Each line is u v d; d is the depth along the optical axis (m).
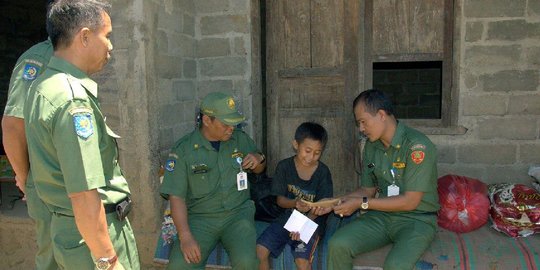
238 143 2.87
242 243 2.54
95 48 1.70
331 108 3.72
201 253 2.59
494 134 3.40
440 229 2.96
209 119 2.58
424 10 3.47
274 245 2.64
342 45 3.64
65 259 1.70
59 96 1.58
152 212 3.02
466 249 2.65
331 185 2.91
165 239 2.83
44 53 2.06
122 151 3.00
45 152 1.65
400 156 2.61
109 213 1.80
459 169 3.49
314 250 2.65
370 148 2.82
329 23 3.65
